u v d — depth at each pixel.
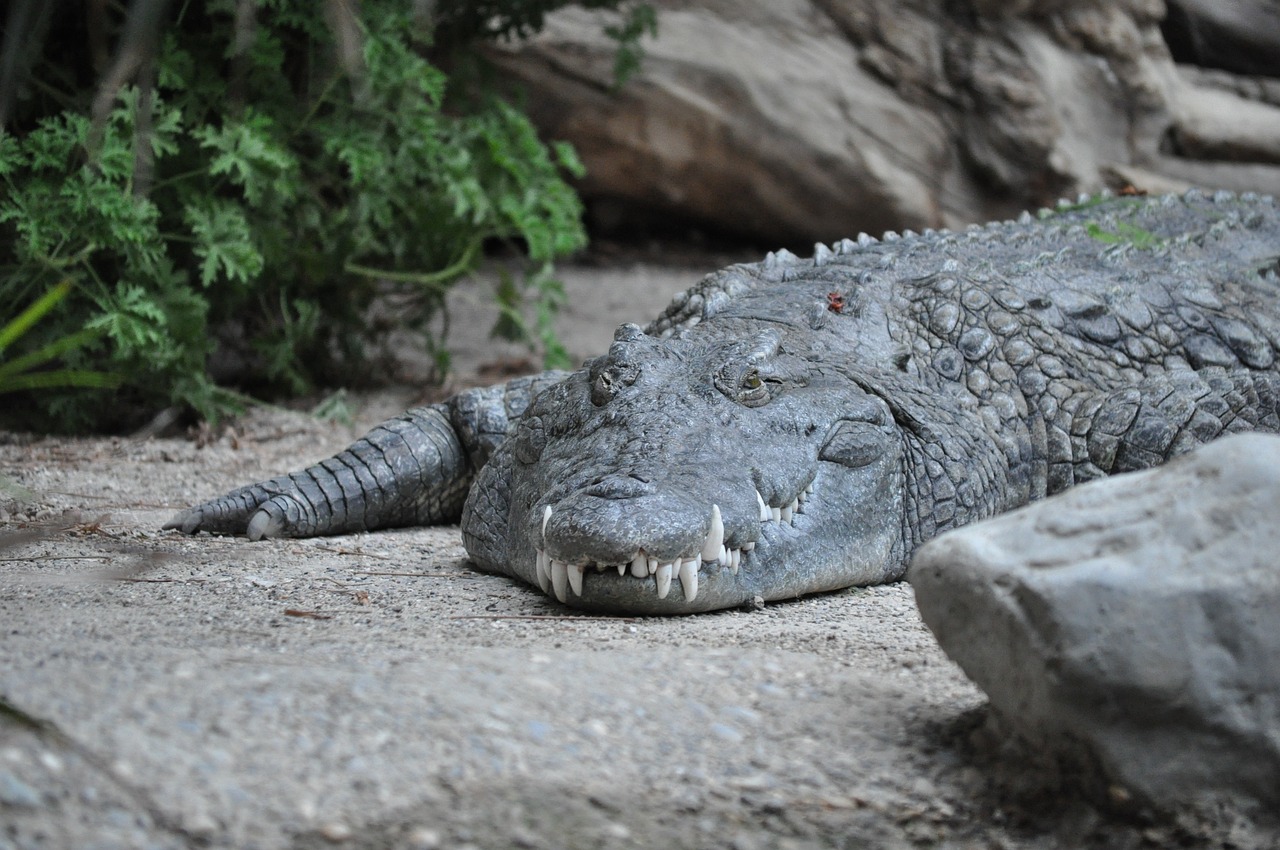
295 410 21.00
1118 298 15.05
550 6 24.17
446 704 6.80
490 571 11.73
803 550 10.62
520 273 32.12
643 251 35.19
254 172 18.38
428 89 20.41
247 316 22.17
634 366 11.13
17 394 18.98
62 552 11.58
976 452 12.46
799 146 32.06
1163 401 13.12
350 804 5.82
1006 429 13.19
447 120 22.11
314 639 8.36
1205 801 6.32
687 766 6.61
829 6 33.03
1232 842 6.23
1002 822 6.50
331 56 19.02
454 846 5.70
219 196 19.56
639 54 25.95
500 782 6.20
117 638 8.02
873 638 9.27
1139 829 6.36
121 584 10.22
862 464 11.32
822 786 6.58
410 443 14.16
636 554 9.27
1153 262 16.22
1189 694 6.16
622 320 28.55
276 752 6.08
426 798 5.97
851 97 32.41
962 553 6.67
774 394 11.14
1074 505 6.60
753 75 31.83
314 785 5.89
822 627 9.70
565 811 6.07
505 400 14.40
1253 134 33.62
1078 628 6.16
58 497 14.47
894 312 13.72
